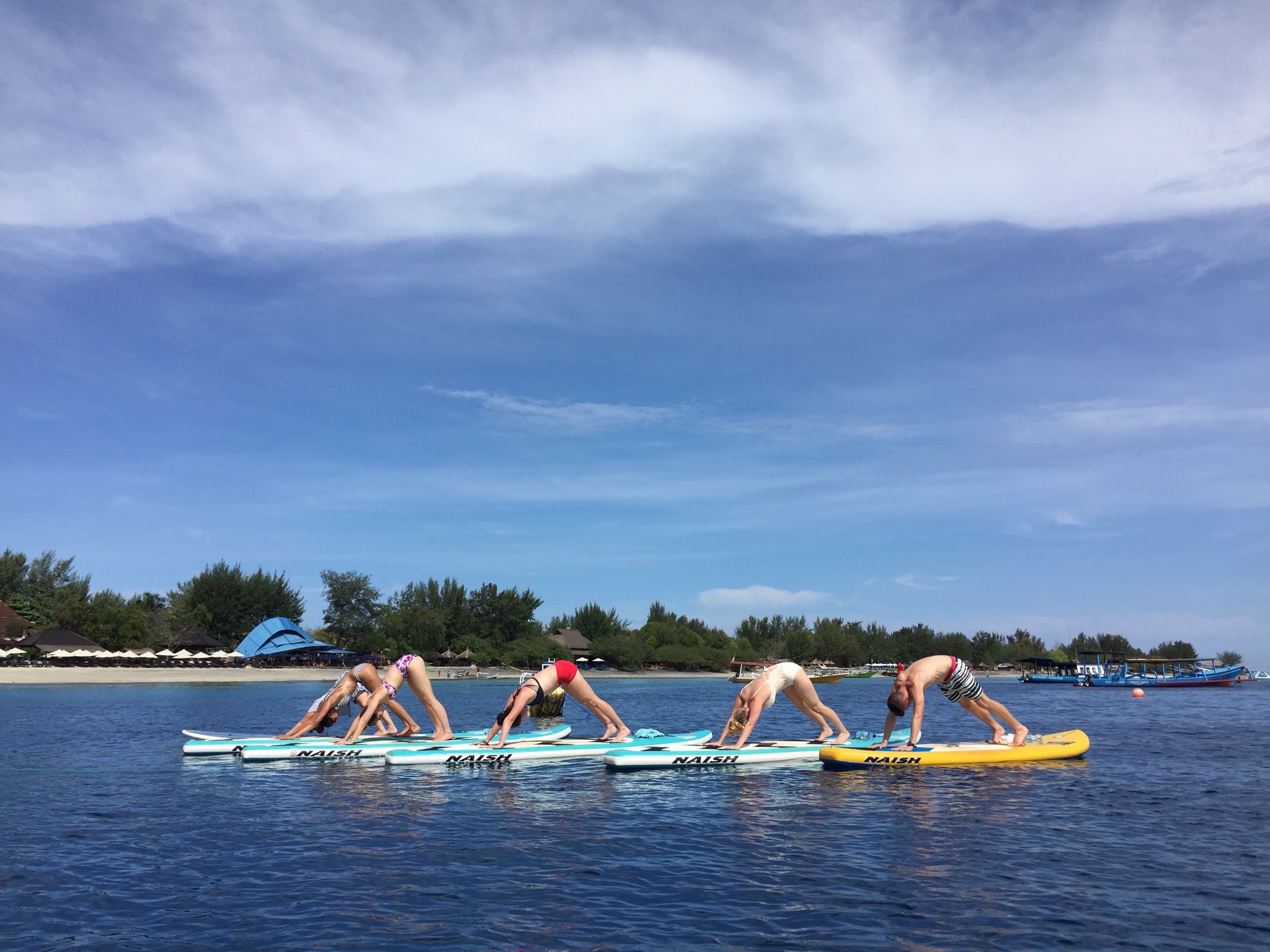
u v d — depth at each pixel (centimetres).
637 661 12975
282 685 7894
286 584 12244
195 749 2427
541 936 891
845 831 1400
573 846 1296
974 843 1317
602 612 14050
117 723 3625
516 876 1126
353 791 1817
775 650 15138
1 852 1286
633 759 2128
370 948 859
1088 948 861
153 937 898
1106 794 1786
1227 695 8275
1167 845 1318
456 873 1140
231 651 10756
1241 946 870
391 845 1305
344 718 3891
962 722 4169
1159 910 987
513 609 12331
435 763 2231
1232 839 1366
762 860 1207
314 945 870
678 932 901
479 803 1677
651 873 1140
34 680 7588
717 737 3366
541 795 1769
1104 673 11362
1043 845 1305
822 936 890
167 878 1130
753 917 951
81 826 1468
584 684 2416
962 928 919
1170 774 2114
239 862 1210
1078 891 1062
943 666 2269
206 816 1548
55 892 1069
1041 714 4853
